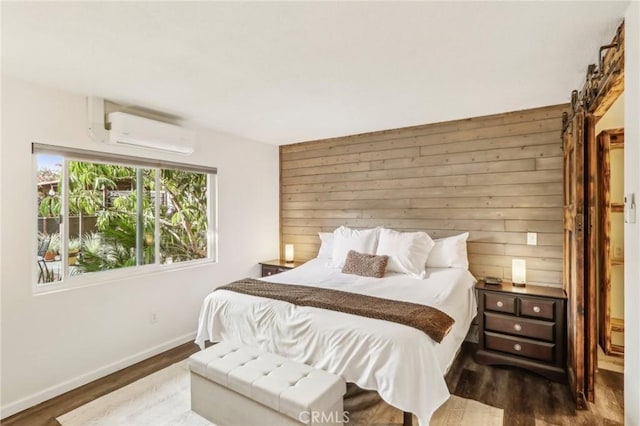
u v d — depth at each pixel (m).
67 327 2.62
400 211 3.90
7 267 2.32
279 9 1.58
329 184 4.42
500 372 2.79
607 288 3.01
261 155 4.56
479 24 1.72
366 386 1.88
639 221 1.43
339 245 3.73
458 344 2.43
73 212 2.76
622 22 1.67
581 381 2.25
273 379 1.90
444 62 2.15
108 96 2.74
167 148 3.17
